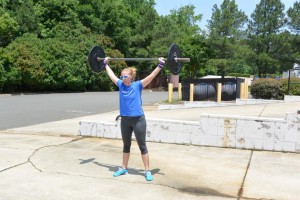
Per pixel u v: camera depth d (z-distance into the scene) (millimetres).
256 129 7738
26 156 6824
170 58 5848
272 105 13719
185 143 8203
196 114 11961
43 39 34000
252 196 4992
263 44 41344
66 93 30609
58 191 5023
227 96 18406
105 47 37781
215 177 5812
